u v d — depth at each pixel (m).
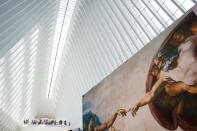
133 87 8.98
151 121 7.51
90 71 16.38
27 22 12.77
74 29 17.62
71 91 21.95
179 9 8.29
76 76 19.42
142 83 8.38
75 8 15.84
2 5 9.83
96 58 15.14
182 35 6.57
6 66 13.70
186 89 6.05
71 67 20.50
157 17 9.42
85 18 15.42
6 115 18.08
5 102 16.66
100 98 12.05
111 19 12.48
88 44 15.83
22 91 19.17
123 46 12.15
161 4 9.06
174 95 6.50
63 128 23.67
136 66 8.98
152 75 7.82
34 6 12.16
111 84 11.04
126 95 9.45
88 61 16.36
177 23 6.92
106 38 13.55
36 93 24.20
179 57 6.54
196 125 5.54
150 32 10.22
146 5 9.73
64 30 18.00
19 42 13.48
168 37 7.25
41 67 20.55
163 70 7.20
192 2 7.88
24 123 23.97
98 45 14.55
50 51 19.89
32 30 13.91
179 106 6.22
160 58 7.49
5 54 12.67
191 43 6.14
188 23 6.41
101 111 11.70
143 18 10.41
